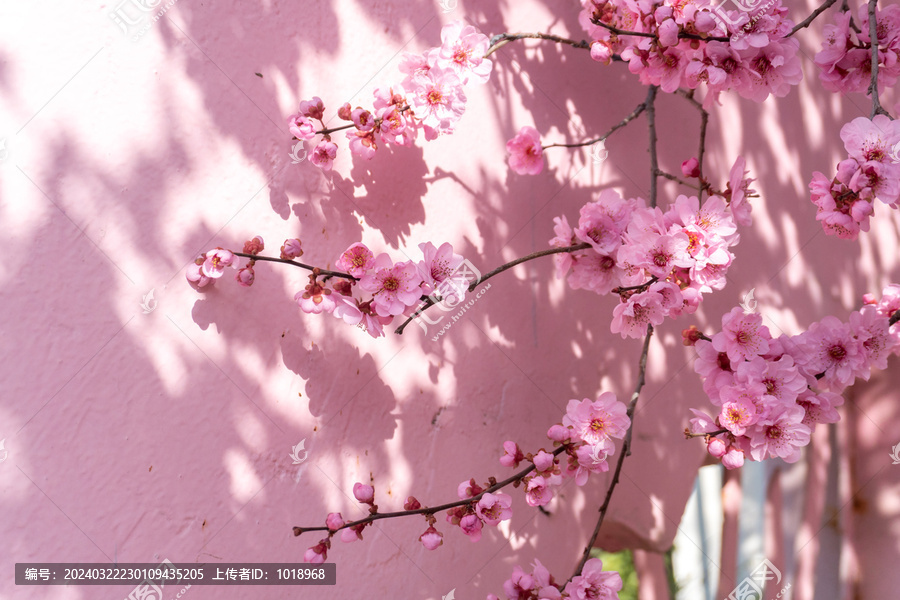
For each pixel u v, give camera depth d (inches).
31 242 51.3
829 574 129.4
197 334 57.4
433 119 62.6
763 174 105.0
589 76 85.0
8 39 51.5
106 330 53.5
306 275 63.8
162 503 54.7
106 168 54.6
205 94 59.6
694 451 93.5
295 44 64.9
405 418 68.9
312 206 64.6
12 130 51.2
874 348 61.2
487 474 74.0
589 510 82.1
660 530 89.4
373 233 68.1
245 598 58.0
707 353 59.4
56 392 51.2
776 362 56.3
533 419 78.2
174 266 56.9
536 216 80.0
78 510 51.3
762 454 54.1
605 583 59.2
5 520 48.6
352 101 68.5
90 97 54.4
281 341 61.8
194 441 56.6
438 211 72.5
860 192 51.2
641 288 57.0
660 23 57.1
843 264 118.6
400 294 56.1
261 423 60.2
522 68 79.6
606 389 84.9
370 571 64.7
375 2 70.2
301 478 62.0
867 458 129.9
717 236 57.4
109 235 54.3
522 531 75.5
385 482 67.0
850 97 122.0
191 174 58.4
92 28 54.8
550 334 80.2
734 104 101.2
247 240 60.7
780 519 128.3
